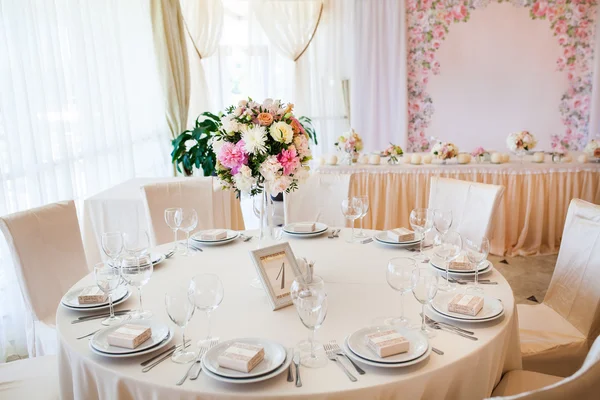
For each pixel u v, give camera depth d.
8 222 2.26
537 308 2.38
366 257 2.25
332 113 6.38
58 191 3.47
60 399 1.68
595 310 2.09
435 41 5.95
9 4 2.99
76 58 3.80
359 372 1.34
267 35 6.18
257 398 1.25
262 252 1.80
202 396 1.28
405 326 1.59
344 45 6.23
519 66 5.91
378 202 4.44
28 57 3.16
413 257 2.24
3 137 2.94
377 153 4.82
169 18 5.36
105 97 4.28
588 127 5.91
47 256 2.41
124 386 1.36
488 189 2.71
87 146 3.92
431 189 3.02
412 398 1.32
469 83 6.01
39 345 2.34
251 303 1.79
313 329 1.38
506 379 1.79
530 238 4.47
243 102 2.01
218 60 6.30
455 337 1.52
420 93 6.10
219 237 2.49
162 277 2.06
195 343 1.52
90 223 3.60
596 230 2.16
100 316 1.73
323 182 3.23
